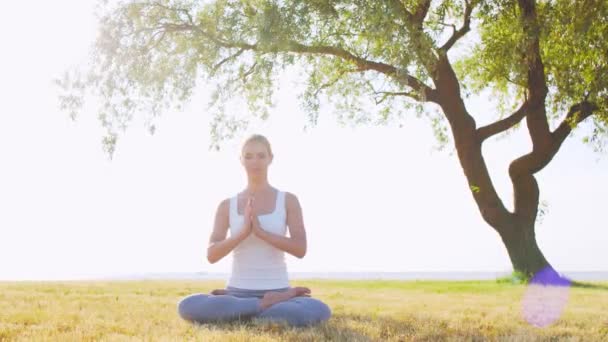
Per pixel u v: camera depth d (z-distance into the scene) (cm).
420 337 461
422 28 1445
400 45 1276
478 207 1644
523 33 1421
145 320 541
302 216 548
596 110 1606
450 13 1655
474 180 1620
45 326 495
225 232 551
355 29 1401
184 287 1136
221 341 414
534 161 1619
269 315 509
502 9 1561
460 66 1895
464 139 1616
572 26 1435
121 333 469
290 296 526
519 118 1634
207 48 1573
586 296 1020
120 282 1399
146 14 1592
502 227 1623
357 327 499
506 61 1513
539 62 1559
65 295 827
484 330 510
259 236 514
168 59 1622
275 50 1398
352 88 1725
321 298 886
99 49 1575
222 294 542
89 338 434
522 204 1639
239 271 538
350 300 850
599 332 514
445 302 829
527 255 1611
